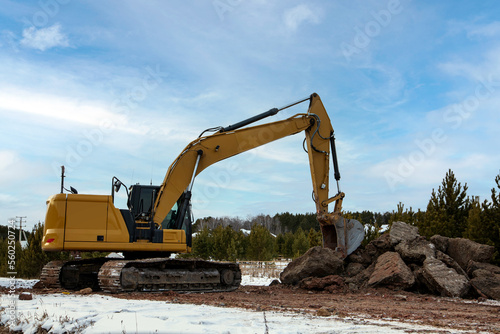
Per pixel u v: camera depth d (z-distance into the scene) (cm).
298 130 1680
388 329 670
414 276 1446
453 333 646
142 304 957
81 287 1527
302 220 8869
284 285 1645
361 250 1728
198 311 835
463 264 1484
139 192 1434
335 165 1739
